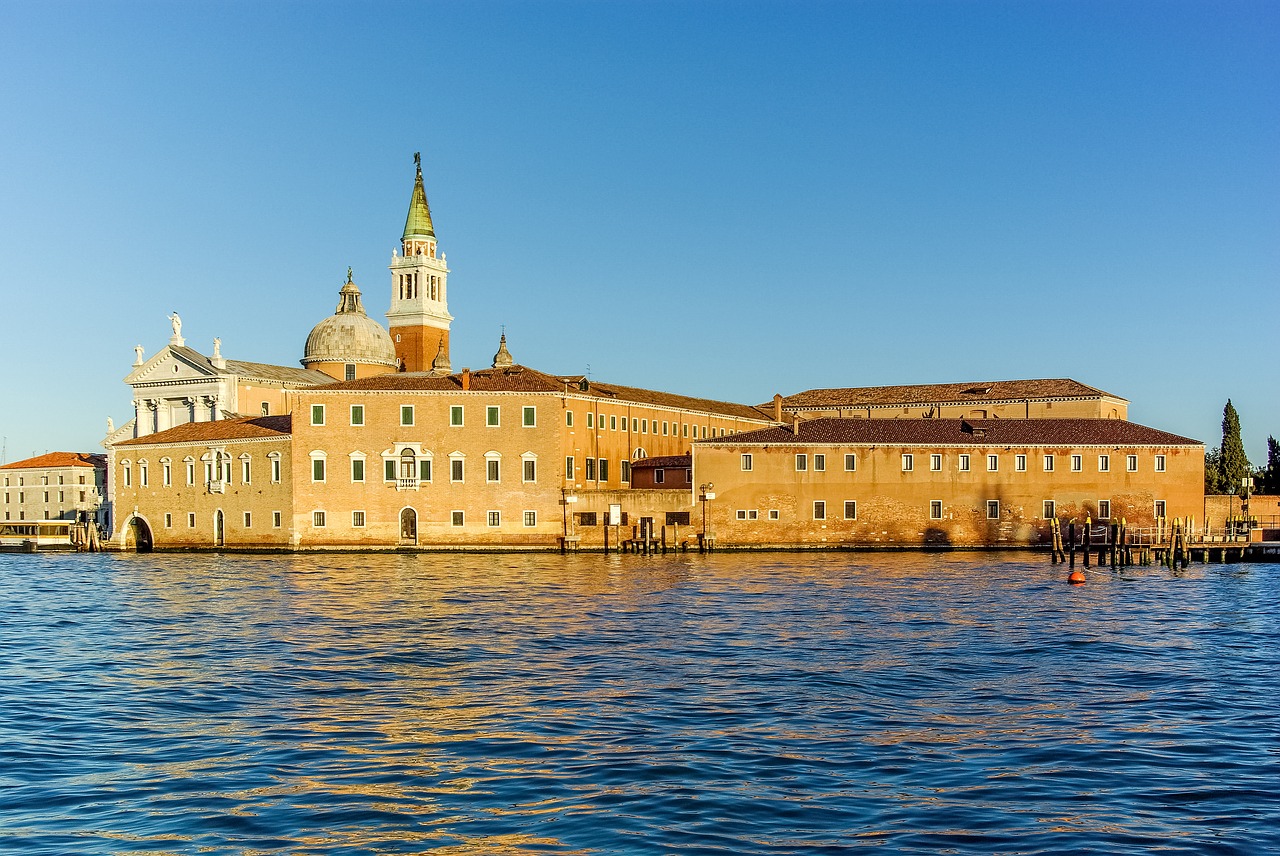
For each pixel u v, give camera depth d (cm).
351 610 7050
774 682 4538
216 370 15438
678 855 2573
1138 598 7681
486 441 12594
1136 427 12388
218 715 3966
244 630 6153
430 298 19462
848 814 2841
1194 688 4434
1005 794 3003
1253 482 15912
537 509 12544
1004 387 16700
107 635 6022
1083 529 11994
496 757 3372
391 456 12600
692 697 4234
